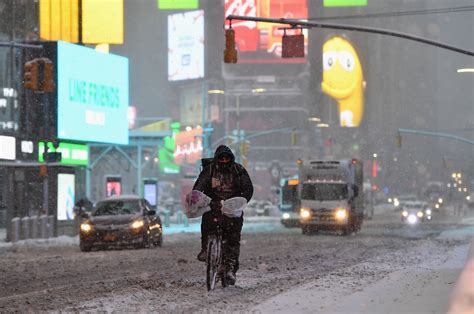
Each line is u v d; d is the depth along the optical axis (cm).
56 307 2297
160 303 2320
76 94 11062
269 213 15600
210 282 2564
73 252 5362
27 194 8500
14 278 3291
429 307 2150
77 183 11812
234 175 2606
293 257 4412
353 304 2241
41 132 10356
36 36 12012
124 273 3462
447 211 19050
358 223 8994
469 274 1872
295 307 2177
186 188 12531
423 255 4616
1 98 9981
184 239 7256
